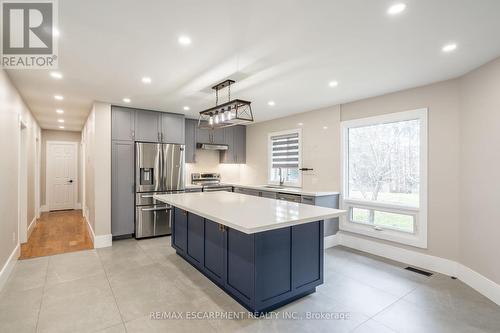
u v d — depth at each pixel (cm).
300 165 515
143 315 232
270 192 500
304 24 197
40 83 331
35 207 608
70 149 788
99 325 217
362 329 212
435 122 331
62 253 395
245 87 351
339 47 235
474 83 285
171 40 222
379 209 394
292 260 252
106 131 440
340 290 280
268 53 247
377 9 179
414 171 360
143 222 473
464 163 300
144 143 475
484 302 255
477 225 280
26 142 445
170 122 514
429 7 176
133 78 314
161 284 293
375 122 395
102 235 432
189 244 349
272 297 238
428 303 253
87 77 310
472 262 288
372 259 375
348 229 432
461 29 205
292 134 539
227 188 611
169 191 501
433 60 263
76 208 798
